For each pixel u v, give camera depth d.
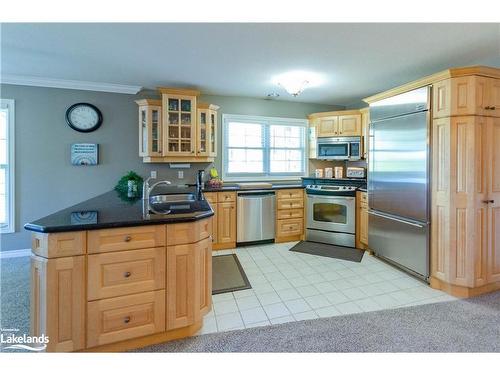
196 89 3.89
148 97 3.93
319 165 4.89
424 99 2.57
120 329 1.62
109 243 1.58
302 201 4.24
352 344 1.77
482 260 2.40
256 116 4.48
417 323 2.00
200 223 1.84
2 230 3.41
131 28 2.12
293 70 3.06
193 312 1.79
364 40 2.29
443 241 2.47
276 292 2.52
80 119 3.64
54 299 1.48
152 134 3.63
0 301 2.29
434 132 2.51
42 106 3.50
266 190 4.00
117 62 2.84
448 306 2.24
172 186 3.99
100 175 3.78
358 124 4.15
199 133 3.82
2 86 3.34
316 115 4.52
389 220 3.07
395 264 3.12
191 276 1.78
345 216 3.88
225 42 2.35
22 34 2.22
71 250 1.50
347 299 2.38
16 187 3.45
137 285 1.65
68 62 2.84
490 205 2.40
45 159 3.54
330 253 3.62
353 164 4.71
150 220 1.65
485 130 2.33
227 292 2.52
